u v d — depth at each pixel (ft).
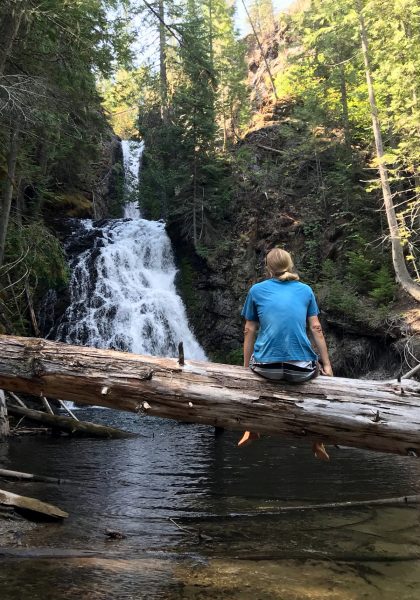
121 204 103.30
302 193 75.15
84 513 17.99
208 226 77.46
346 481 23.45
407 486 22.45
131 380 13.26
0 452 28.43
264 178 76.95
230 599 11.13
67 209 84.69
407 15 53.16
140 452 30.32
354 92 69.00
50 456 28.07
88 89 42.39
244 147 84.48
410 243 55.67
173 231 80.53
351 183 68.64
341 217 68.13
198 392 13.09
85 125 48.16
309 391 13.03
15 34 35.42
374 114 56.44
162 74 89.71
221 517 17.94
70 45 38.73
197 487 22.26
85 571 12.54
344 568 13.20
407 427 12.55
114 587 11.65
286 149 80.84
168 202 88.89
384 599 11.27
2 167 48.62
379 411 12.75
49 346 13.89
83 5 36.83
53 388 13.62
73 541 14.83
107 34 40.86
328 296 59.11
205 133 79.20
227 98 115.44
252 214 75.61
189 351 71.51
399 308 55.11
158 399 13.23
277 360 12.62
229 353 69.46
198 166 79.36
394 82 56.39
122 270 73.31
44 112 35.83
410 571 13.03
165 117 94.17
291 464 27.32
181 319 73.46
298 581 12.27
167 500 20.07
